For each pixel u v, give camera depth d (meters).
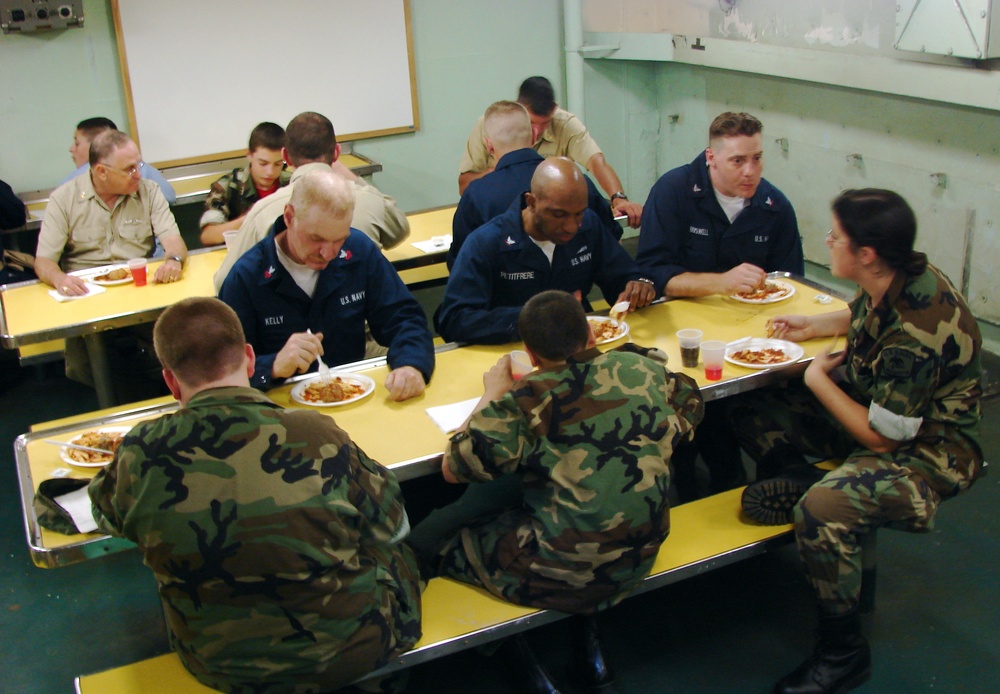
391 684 2.22
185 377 1.76
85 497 2.05
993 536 2.94
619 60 5.95
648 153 6.28
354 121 5.58
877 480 2.21
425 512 2.76
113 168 3.63
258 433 1.74
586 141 4.56
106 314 3.14
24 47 4.77
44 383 4.46
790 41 4.68
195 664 1.85
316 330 2.77
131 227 3.82
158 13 4.95
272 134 4.09
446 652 2.04
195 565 1.70
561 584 2.10
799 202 5.10
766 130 5.20
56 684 2.55
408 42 5.54
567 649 2.55
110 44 4.94
